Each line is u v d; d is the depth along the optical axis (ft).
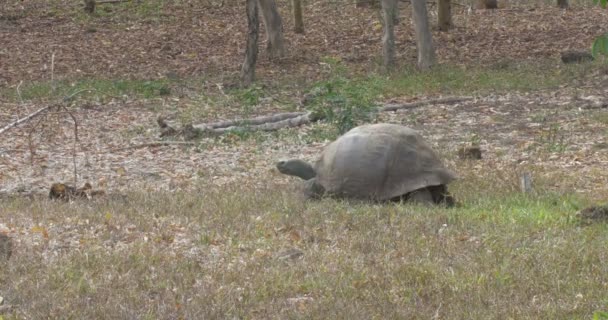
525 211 40.81
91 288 29.89
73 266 32.04
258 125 68.23
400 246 34.83
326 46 109.70
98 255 33.37
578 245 34.35
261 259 33.37
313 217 39.17
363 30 116.88
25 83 92.68
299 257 33.78
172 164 57.88
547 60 95.96
